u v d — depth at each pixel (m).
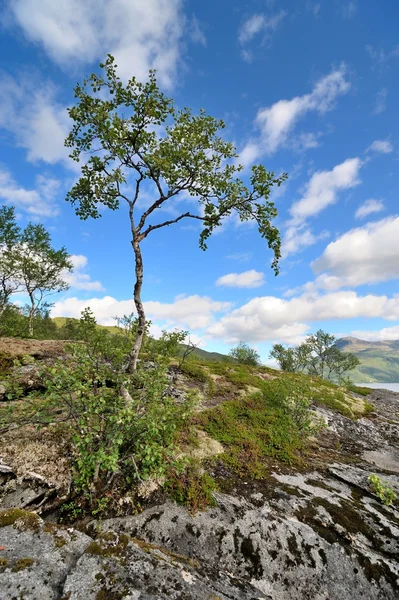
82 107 11.58
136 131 11.94
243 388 22.56
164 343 12.10
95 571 4.70
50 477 8.05
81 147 12.42
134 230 12.58
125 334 12.29
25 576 4.37
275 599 6.22
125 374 9.44
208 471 10.53
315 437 17.22
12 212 36.56
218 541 7.36
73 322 9.96
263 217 13.01
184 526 7.62
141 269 12.24
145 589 4.54
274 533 7.79
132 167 12.66
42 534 5.40
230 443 13.24
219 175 13.06
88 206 14.06
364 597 6.53
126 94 11.55
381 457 15.86
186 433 13.05
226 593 5.53
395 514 9.39
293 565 7.04
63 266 41.41
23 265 37.66
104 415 8.08
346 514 8.93
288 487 10.28
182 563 5.79
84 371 8.28
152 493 8.54
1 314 34.25
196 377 22.55
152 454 7.68
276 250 13.27
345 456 15.17
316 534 7.96
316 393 27.56
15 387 8.41
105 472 8.48
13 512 5.77
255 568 6.84
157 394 8.51
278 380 24.73
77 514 7.53
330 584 6.73
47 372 7.99
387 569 7.15
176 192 12.88
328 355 58.34
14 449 8.81
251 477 10.74
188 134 12.25
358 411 25.84
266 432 14.94
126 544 5.52
